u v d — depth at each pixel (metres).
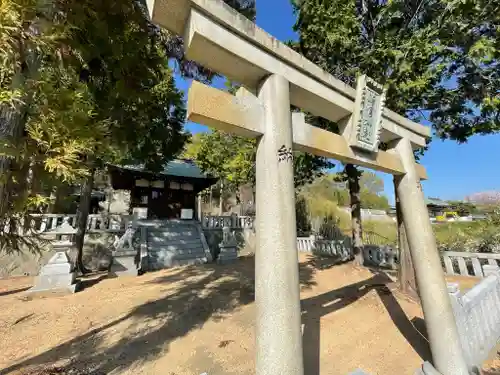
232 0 4.79
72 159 1.80
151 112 5.93
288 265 1.65
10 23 1.61
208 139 15.89
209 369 2.67
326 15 5.46
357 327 3.56
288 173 1.80
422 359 2.77
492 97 5.12
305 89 2.21
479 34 4.84
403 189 3.15
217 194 24.33
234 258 10.00
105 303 4.77
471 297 2.96
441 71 5.15
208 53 1.74
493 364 2.84
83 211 8.07
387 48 5.06
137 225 10.85
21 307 4.57
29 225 1.99
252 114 1.85
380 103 2.80
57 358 2.89
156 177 14.84
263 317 1.58
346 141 2.66
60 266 5.61
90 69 4.26
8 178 1.77
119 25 3.51
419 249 2.82
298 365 1.53
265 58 1.95
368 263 8.41
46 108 1.84
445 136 6.40
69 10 2.63
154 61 4.36
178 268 8.62
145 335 3.45
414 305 4.20
